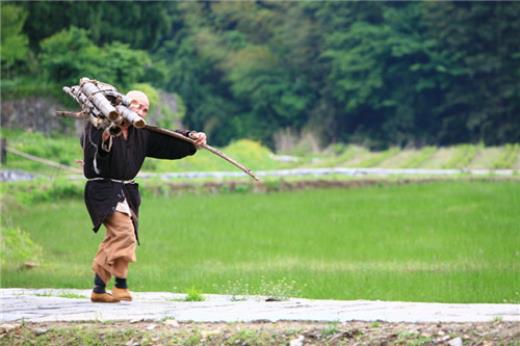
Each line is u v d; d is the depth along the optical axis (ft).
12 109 440.04
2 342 77.46
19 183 304.30
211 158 444.14
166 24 610.65
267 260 186.39
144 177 346.33
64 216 259.39
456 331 69.97
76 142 438.40
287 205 289.74
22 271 171.32
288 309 84.28
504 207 267.18
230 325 76.28
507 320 71.87
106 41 565.94
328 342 70.85
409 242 208.03
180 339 73.36
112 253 91.66
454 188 322.75
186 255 195.21
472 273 154.51
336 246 206.28
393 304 88.38
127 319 80.18
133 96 91.50
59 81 458.50
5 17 462.60
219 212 272.10
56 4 518.78
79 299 97.55
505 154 481.05
